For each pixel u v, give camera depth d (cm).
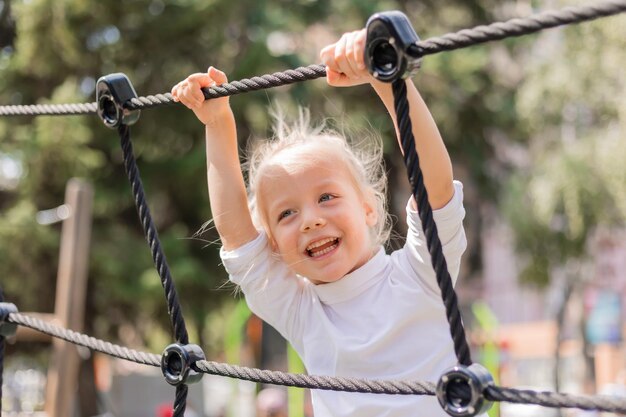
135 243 1464
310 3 1614
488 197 1886
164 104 224
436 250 168
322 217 245
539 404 154
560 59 1634
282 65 1527
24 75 1464
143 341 1585
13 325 253
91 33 1462
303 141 257
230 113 254
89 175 1424
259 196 257
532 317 2780
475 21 1870
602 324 2298
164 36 1473
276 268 259
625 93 1530
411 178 170
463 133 1800
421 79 1695
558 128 1736
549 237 1747
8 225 1323
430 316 238
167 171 1512
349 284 247
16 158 1389
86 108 237
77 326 875
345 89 1541
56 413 844
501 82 1823
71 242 884
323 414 248
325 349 251
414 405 233
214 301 1488
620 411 148
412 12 1831
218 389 2078
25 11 1382
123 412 1698
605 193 1634
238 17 1545
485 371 161
